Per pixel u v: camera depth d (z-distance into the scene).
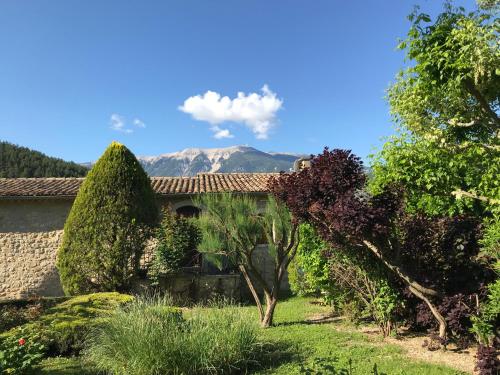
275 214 8.11
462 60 5.18
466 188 6.92
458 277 6.29
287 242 8.48
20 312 8.10
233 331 5.83
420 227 6.50
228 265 11.98
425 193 7.29
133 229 10.77
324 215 6.06
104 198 10.70
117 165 10.92
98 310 7.32
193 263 12.37
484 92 5.89
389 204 6.05
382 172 7.83
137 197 11.00
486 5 5.27
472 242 6.21
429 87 6.17
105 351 5.52
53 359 6.10
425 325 6.50
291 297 12.02
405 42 5.83
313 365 4.76
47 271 13.20
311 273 9.20
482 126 6.74
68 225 10.81
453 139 7.07
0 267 13.05
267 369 5.48
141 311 6.08
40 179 15.32
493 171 6.16
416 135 7.59
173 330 5.67
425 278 6.15
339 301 8.45
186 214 14.23
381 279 6.73
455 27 5.55
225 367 5.48
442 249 6.50
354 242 6.14
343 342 6.43
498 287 5.02
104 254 10.52
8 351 4.95
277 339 6.61
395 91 8.10
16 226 13.28
